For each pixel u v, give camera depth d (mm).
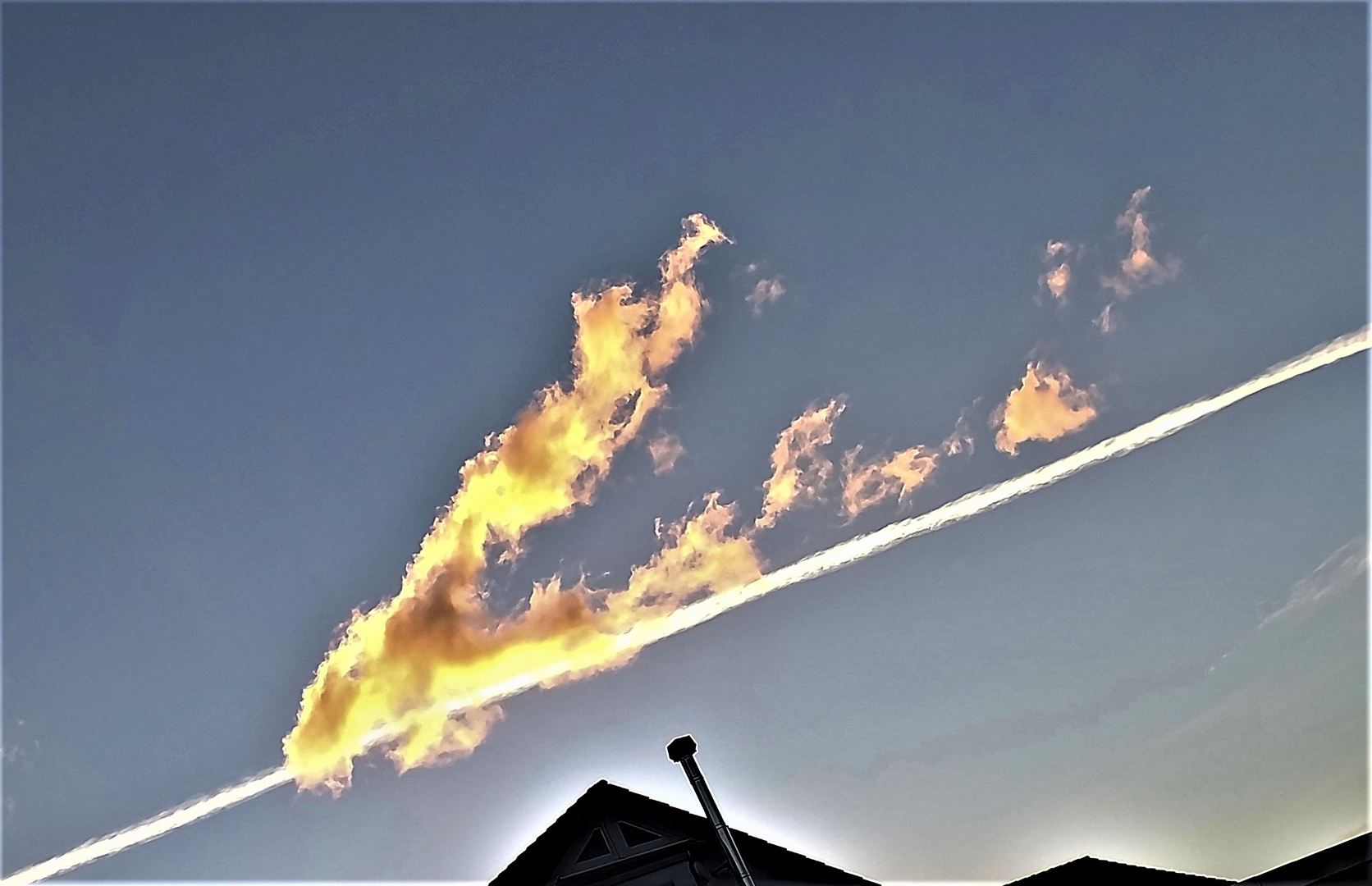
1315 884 9695
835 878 10867
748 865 10859
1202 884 11305
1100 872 11781
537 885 10914
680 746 10195
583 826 11305
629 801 11445
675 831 11141
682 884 10805
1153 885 11469
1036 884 11891
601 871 10914
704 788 10070
